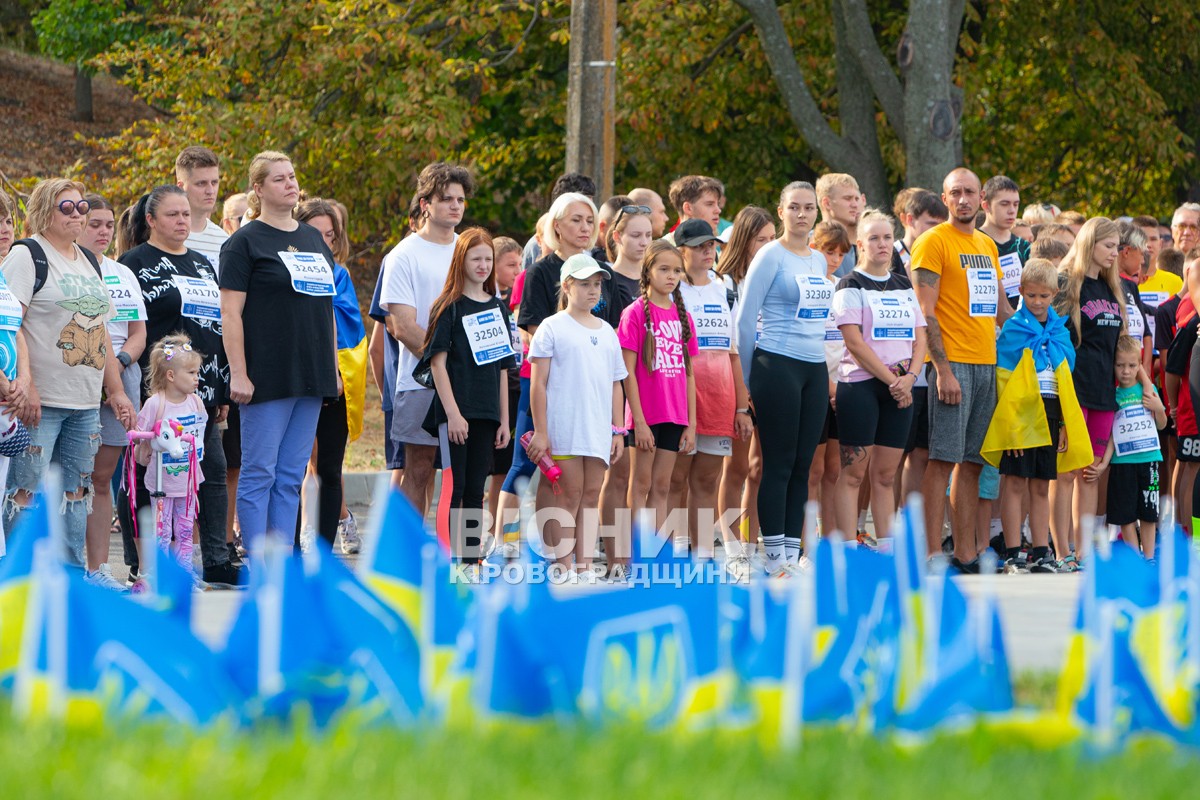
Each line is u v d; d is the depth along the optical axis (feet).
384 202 257.55
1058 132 278.26
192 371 91.66
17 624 46.98
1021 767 42.22
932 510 106.83
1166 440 121.70
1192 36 267.59
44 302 85.92
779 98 261.24
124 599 44.57
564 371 93.76
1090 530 50.37
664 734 43.29
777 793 37.78
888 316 99.66
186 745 40.52
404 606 46.42
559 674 44.52
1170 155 261.44
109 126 432.25
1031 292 105.09
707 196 112.47
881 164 227.40
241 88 272.92
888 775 40.42
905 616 47.98
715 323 101.24
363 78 247.91
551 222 101.81
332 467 102.47
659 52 241.96
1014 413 104.12
